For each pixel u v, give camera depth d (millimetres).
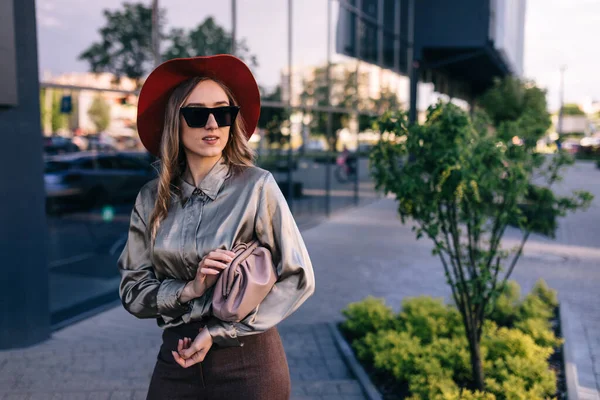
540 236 10242
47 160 6930
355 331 4801
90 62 6227
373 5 13930
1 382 3635
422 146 3225
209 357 1525
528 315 5074
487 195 3553
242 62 1552
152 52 6977
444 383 3477
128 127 6922
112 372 3914
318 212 11828
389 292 6477
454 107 3227
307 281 1494
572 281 7102
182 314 1526
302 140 10867
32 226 4582
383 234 10352
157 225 1549
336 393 3539
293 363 4242
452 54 17844
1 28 4035
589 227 11555
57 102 6047
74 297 6223
